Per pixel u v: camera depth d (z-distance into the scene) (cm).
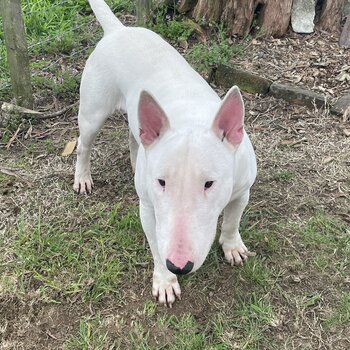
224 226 89
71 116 127
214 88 134
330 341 82
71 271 92
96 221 101
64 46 148
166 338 83
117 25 100
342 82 133
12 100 129
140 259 93
